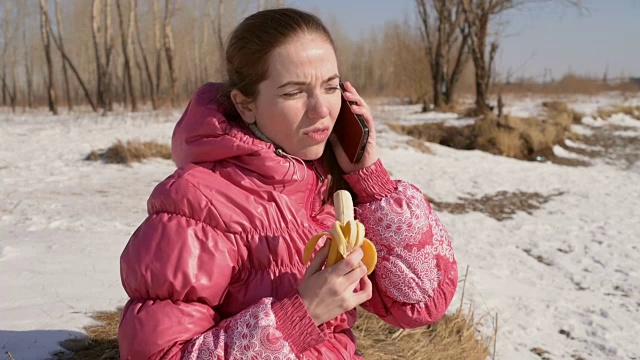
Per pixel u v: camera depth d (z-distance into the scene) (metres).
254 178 1.52
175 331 1.36
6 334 3.44
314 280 1.37
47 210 7.94
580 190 13.09
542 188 12.98
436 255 1.72
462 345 4.15
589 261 7.88
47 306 4.02
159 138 14.98
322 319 1.37
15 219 7.30
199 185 1.46
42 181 10.37
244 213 1.47
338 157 1.71
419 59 30.69
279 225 1.50
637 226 9.95
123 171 11.52
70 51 48.62
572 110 26.39
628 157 19.56
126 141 13.87
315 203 1.68
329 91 1.52
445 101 28.27
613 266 7.67
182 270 1.38
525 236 9.05
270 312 1.36
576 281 7.04
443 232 1.78
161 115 22.19
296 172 1.53
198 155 1.54
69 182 10.33
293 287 1.47
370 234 1.69
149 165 12.07
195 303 1.40
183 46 48.94
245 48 1.49
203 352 1.33
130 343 1.37
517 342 5.07
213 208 1.44
